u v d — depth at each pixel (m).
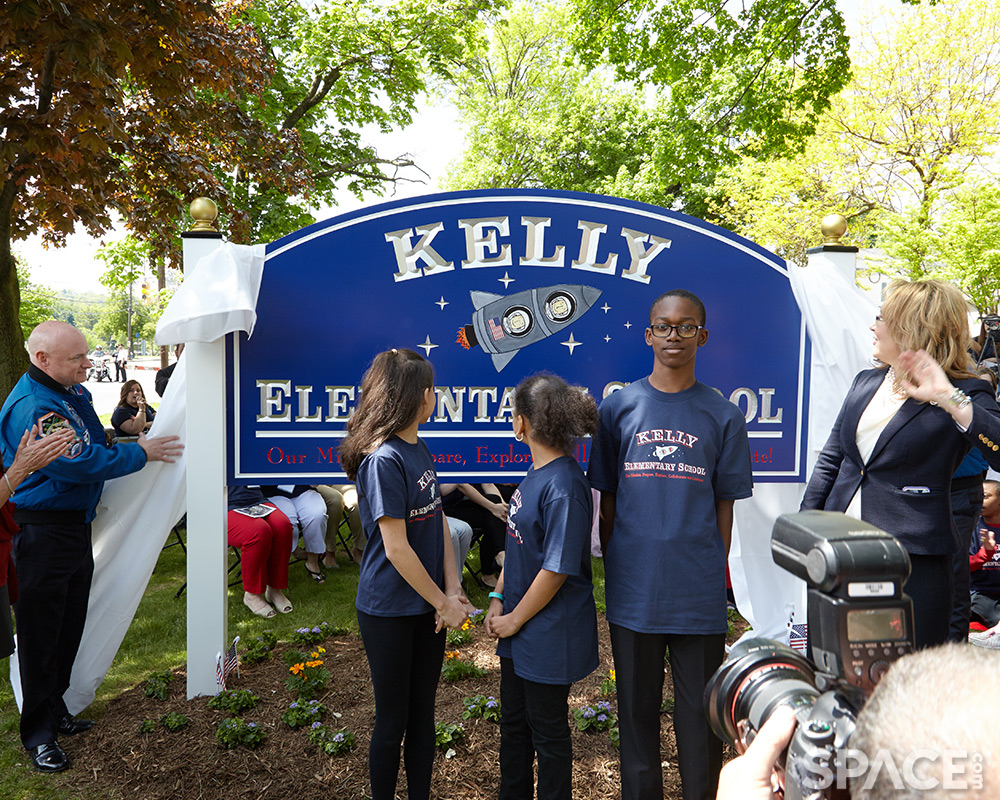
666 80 10.15
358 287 3.85
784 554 1.02
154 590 5.64
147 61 6.09
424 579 2.41
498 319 3.96
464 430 3.98
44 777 3.05
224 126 9.70
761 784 0.82
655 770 2.51
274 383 3.79
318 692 3.75
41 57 5.76
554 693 2.42
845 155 18.64
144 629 4.80
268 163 10.53
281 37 14.34
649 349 4.07
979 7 16.95
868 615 0.88
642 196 20.72
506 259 3.96
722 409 2.57
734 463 2.55
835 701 0.83
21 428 3.04
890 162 18.38
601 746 3.24
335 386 3.84
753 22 9.44
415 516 2.50
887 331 2.57
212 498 3.66
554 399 2.43
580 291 4.01
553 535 2.37
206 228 3.67
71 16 4.92
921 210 17.28
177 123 8.49
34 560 3.08
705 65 9.88
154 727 3.38
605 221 4.00
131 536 3.67
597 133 24.78
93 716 3.57
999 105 16.95
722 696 1.07
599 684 3.84
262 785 2.97
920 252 16.75
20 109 5.82
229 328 3.56
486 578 5.74
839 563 0.88
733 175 20.22
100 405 21.19
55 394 3.15
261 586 5.01
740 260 4.10
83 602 3.40
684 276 4.06
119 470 3.27
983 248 15.70
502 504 5.56
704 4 9.52
